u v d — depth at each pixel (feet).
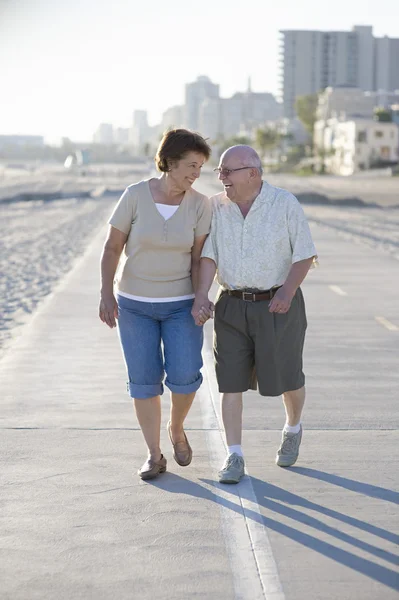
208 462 33.24
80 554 24.90
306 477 31.53
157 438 31.60
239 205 31.14
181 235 30.50
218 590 22.80
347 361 52.44
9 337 62.54
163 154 29.84
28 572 23.80
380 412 40.83
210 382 46.24
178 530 26.53
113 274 31.01
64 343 57.88
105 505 28.63
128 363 31.30
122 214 30.63
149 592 22.71
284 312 30.71
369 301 76.59
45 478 31.32
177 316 31.14
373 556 24.73
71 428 37.81
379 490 30.09
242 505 28.55
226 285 31.48
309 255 30.81
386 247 142.82
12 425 38.27
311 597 22.39
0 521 27.27
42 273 106.11
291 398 32.40
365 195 409.69
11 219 238.48
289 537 26.02
